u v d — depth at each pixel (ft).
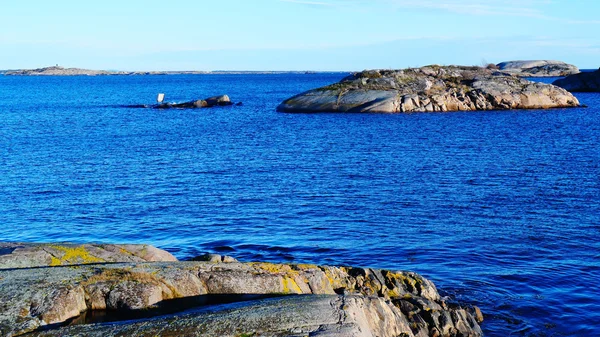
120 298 38.04
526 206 95.66
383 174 124.67
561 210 92.89
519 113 284.41
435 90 306.96
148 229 83.76
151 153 157.99
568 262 68.90
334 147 169.17
